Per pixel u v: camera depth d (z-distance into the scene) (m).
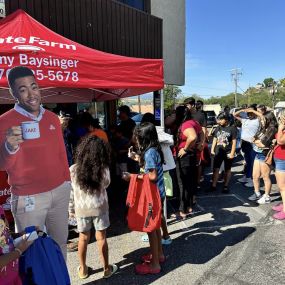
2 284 1.95
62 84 3.43
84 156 3.38
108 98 7.41
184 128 5.14
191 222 5.27
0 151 2.50
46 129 2.68
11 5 5.23
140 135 3.68
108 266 3.67
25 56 3.18
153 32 8.83
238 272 3.74
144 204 3.58
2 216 2.03
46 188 2.71
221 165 7.34
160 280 3.61
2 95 5.18
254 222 5.23
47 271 2.18
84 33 6.63
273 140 5.79
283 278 3.61
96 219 3.52
